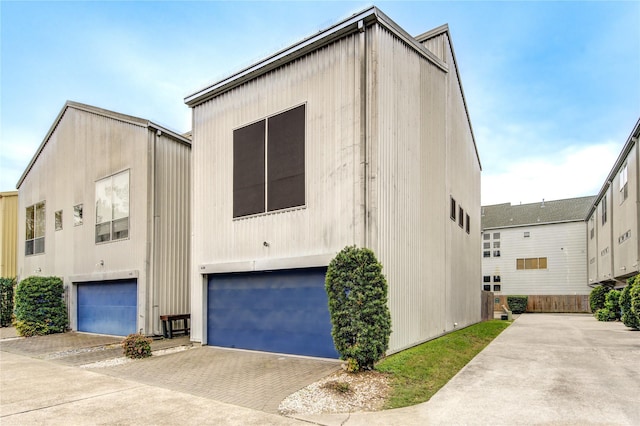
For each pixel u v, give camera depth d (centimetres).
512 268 3347
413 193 991
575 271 3117
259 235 995
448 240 1243
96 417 539
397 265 882
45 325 1468
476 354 981
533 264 3275
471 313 1662
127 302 1338
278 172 972
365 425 490
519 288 3303
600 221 2520
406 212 946
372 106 838
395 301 860
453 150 1369
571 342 1176
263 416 530
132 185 1343
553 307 3123
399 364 750
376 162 826
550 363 856
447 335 1145
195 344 1114
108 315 1411
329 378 689
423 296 1012
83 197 1559
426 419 510
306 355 892
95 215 1489
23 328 1427
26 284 1472
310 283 902
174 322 1312
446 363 821
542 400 588
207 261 1116
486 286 3434
